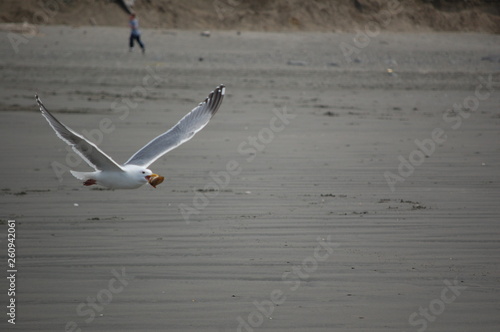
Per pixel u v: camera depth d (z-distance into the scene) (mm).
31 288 17484
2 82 59500
